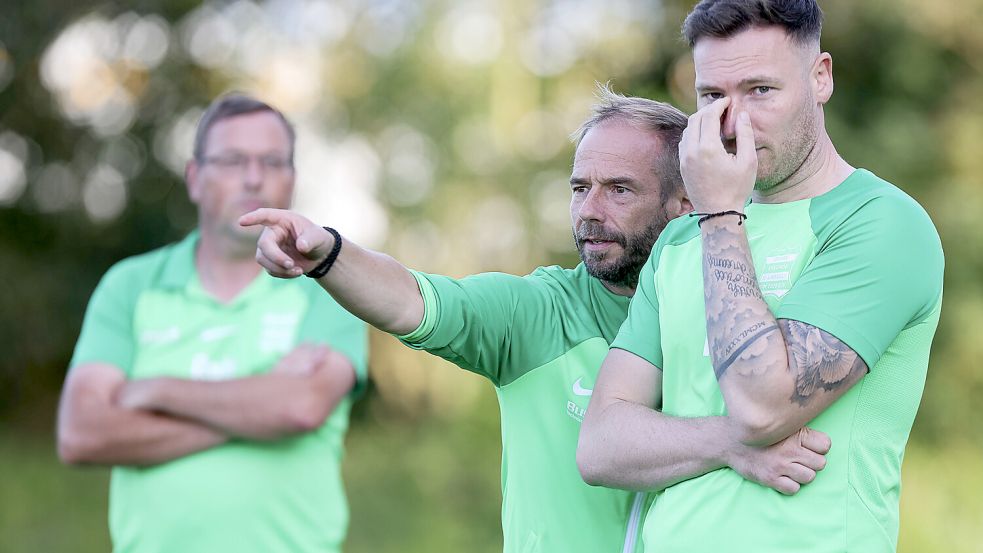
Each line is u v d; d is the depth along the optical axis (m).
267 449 14.33
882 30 43.38
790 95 9.29
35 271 47.56
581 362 10.91
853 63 44.59
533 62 42.94
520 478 10.93
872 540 8.94
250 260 15.08
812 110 9.48
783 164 9.39
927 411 44.34
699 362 9.56
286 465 14.36
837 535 8.84
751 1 9.27
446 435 43.53
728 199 9.18
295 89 46.00
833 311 8.88
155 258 15.52
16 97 46.44
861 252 9.06
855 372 8.84
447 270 43.31
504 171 43.19
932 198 43.38
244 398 14.24
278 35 45.88
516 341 10.88
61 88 47.00
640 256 10.95
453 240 43.31
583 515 10.59
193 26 46.28
